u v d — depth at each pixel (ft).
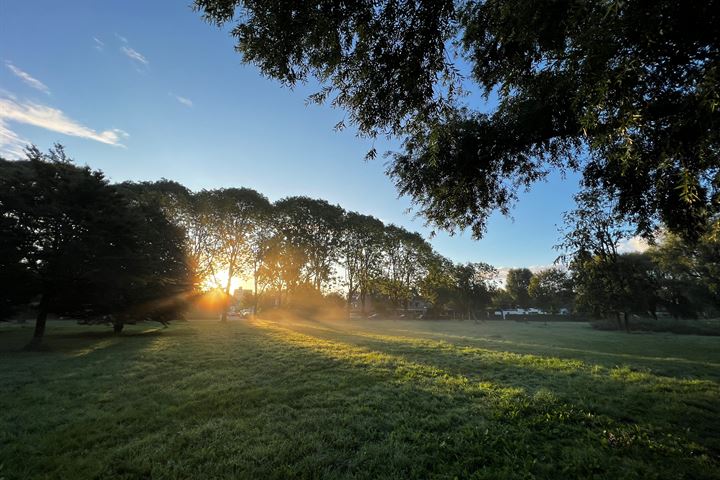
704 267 72.23
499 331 88.28
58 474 11.68
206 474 11.69
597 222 30.76
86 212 43.65
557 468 12.40
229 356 35.45
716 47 7.52
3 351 40.45
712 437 15.28
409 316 192.75
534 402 19.53
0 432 15.08
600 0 7.80
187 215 113.19
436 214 23.63
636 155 9.55
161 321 67.77
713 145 9.19
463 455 13.25
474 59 12.92
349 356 35.37
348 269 152.87
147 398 20.22
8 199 40.40
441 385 23.49
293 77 11.10
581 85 8.84
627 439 14.66
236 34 10.50
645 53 7.59
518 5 9.48
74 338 54.49
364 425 16.11
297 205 142.61
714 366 32.55
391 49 10.91
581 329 102.53
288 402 19.61
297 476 11.72
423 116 12.65
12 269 40.86
